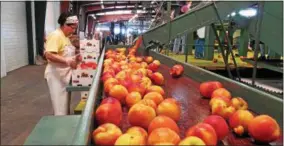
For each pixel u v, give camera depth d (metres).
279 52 2.94
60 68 2.80
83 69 2.62
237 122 0.95
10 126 3.53
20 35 9.03
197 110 1.28
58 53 2.82
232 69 6.26
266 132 0.85
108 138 0.76
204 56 7.84
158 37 3.69
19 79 6.75
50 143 0.80
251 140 0.92
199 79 2.00
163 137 0.69
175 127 0.82
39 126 0.93
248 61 5.56
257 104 1.25
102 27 24.64
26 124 3.61
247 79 6.02
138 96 1.17
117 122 0.96
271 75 6.46
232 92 1.51
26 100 4.78
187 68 2.24
